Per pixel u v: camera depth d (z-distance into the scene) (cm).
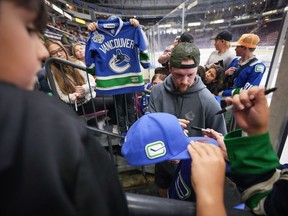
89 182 24
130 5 2291
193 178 46
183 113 117
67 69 206
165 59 245
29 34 25
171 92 119
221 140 66
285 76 79
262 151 47
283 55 80
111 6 2298
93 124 222
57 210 20
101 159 29
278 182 45
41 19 27
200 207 41
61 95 189
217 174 45
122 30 175
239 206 85
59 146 22
